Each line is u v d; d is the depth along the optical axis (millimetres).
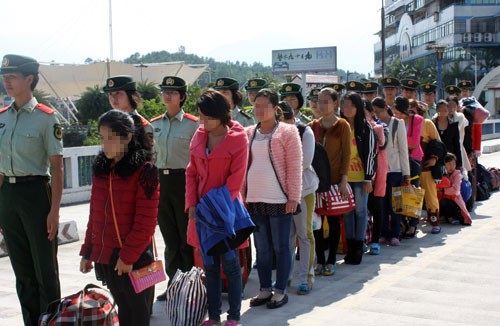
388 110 7297
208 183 4406
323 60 62188
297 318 4770
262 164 4895
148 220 3500
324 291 5523
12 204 4262
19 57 4203
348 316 4801
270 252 5078
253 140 4969
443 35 70250
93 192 3635
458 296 5305
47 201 4297
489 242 7500
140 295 3654
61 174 4285
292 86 6246
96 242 3604
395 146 7246
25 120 4230
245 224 4336
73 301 3479
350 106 6195
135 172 3502
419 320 4684
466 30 66938
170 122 5336
